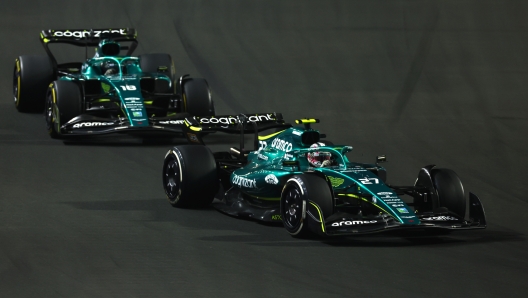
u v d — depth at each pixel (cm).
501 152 6116
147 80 6362
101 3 10831
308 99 7862
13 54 9125
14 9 10575
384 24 10662
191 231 3788
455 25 10681
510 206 4584
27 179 4803
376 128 6788
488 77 8944
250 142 6228
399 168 5494
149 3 10888
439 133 6688
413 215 3538
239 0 11194
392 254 3466
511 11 11175
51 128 6053
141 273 3117
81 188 4638
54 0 10894
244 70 8875
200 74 8669
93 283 2989
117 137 6281
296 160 3919
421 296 2927
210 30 10194
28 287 2928
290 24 10562
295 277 3106
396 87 8450
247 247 3519
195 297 2861
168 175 4331
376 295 2922
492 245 3684
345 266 3266
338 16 10906
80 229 3762
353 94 8106
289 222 3712
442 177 3866
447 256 3466
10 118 6769
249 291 2933
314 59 9412
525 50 9969
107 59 6406
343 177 3734
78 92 5975
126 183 4809
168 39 9819
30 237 3597
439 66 9281
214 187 4219
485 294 2973
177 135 6425
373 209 3741
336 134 6519
